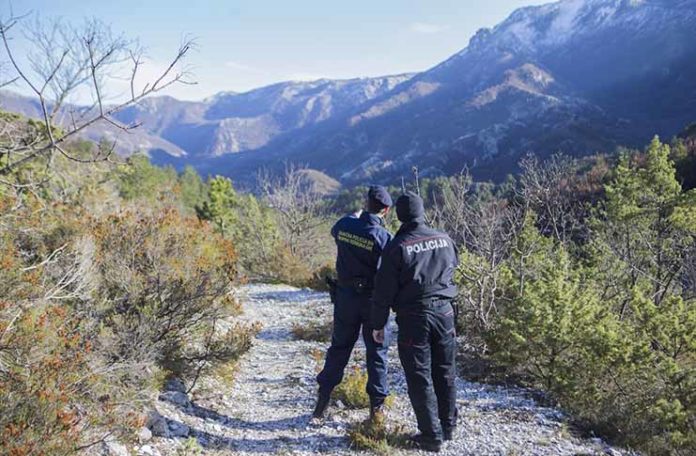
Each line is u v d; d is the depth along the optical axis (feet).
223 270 20.74
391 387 18.95
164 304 17.84
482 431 14.84
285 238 76.69
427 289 13.23
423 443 13.62
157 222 20.36
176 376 17.69
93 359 13.41
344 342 15.52
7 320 12.17
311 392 18.44
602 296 27.66
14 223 18.20
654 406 15.33
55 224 19.81
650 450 14.26
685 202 38.60
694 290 31.71
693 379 16.16
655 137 44.42
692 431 14.65
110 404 12.15
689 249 34.73
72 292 15.66
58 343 12.35
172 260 18.85
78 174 29.32
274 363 22.88
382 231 15.07
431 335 13.50
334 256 78.95
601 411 16.07
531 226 30.78
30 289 14.02
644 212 39.32
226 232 89.40
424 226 13.66
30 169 24.18
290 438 14.51
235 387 18.84
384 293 13.29
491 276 22.70
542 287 19.12
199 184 237.45
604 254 34.24
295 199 80.84
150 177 96.48
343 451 13.67
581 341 17.92
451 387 13.83
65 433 10.15
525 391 18.56
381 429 14.28
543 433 14.83
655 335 18.57
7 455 9.26
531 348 18.56
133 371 14.46
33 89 14.71
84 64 15.78
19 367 11.18
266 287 49.29
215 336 21.56
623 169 44.91
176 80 15.53
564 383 17.29
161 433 13.73
